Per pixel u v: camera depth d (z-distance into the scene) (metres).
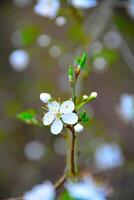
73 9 0.45
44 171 0.69
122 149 0.68
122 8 0.57
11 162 0.71
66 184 0.38
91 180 0.42
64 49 0.60
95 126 0.62
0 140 0.67
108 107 0.75
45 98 0.30
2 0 0.85
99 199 0.40
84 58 0.30
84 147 0.60
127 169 0.60
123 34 0.63
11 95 0.76
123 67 0.76
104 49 0.54
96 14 0.54
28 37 0.54
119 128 0.73
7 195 0.67
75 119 0.29
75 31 0.50
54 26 0.77
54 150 0.70
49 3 0.45
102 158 0.60
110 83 0.76
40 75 0.76
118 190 0.59
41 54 0.68
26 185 0.68
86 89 0.75
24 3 0.79
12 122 0.73
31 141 0.72
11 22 0.82
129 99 0.53
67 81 0.65
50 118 0.29
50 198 0.39
